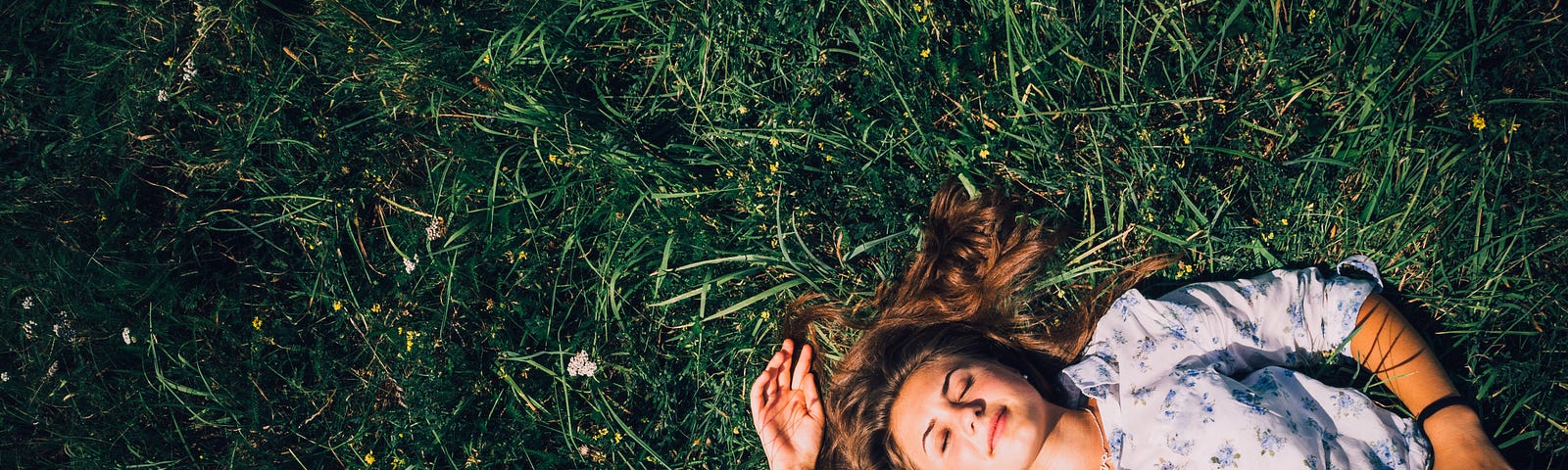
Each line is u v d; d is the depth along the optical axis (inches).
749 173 98.9
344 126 105.9
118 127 107.7
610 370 103.9
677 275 102.3
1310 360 91.4
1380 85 91.5
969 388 82.3
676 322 103.3
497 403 103.0
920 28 97.4
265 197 105.7
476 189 102.9
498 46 100.6
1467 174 90.5
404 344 102.5
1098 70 96.3
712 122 102.0
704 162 100.3
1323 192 93.4
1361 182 94.6
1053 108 96.7
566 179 101.6
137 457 104.9
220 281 107.3
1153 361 87.4
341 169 106.3
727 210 103.0
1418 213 92.4
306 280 106.4
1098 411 88.3
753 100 101.5
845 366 98.4
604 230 103.0
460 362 101.7
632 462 101.3
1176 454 83.6
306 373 107.2
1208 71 97.2
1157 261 93.2
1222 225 94.5
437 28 103.4
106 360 105.3
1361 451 81.0
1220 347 87.9
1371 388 92.5
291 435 105.7
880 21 99.9
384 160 107.0
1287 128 95.5
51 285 104.6
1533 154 89.9
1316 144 95.2
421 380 102.3
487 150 103.8
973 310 95.7
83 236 106.6
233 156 106.0
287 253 107.0
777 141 98.2
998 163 98.3
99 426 105.2
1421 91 93.6
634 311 104.3
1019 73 97.0
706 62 100.0
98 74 108.4
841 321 99.3
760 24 99.7
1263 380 84.3
